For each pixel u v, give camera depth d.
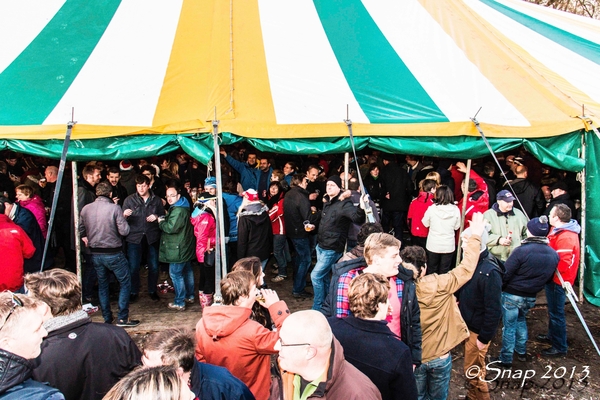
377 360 2.30
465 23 6.62
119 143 4.76
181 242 5.31
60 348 2.31
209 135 4.83
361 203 4.80
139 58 5.46
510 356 4.35
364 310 2.37
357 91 5.35
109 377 2.43
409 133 4.96
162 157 8.77
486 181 6.36
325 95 5.25
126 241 5.65
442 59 5.88
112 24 5.73
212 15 6.06
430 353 3.03
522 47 6.66
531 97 5.57
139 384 1.44
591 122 5.20
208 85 5.26
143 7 5.98
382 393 2.32
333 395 1.91
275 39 5.84
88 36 5.57
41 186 6.89
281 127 4.87
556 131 5.14
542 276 4.06
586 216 5.42
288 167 7.38
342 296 3.02
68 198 5.93
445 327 3.04
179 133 4.82
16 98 4.85
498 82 5.69
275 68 5.50
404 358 2.31
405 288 2.88
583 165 5.22
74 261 6.25
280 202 6.30
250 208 5.26
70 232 5.67
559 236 4.45
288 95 5.20
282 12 6.16
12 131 4.55
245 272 2.69
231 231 5.78
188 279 5.79
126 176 6.53
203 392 2.12
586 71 6.53
